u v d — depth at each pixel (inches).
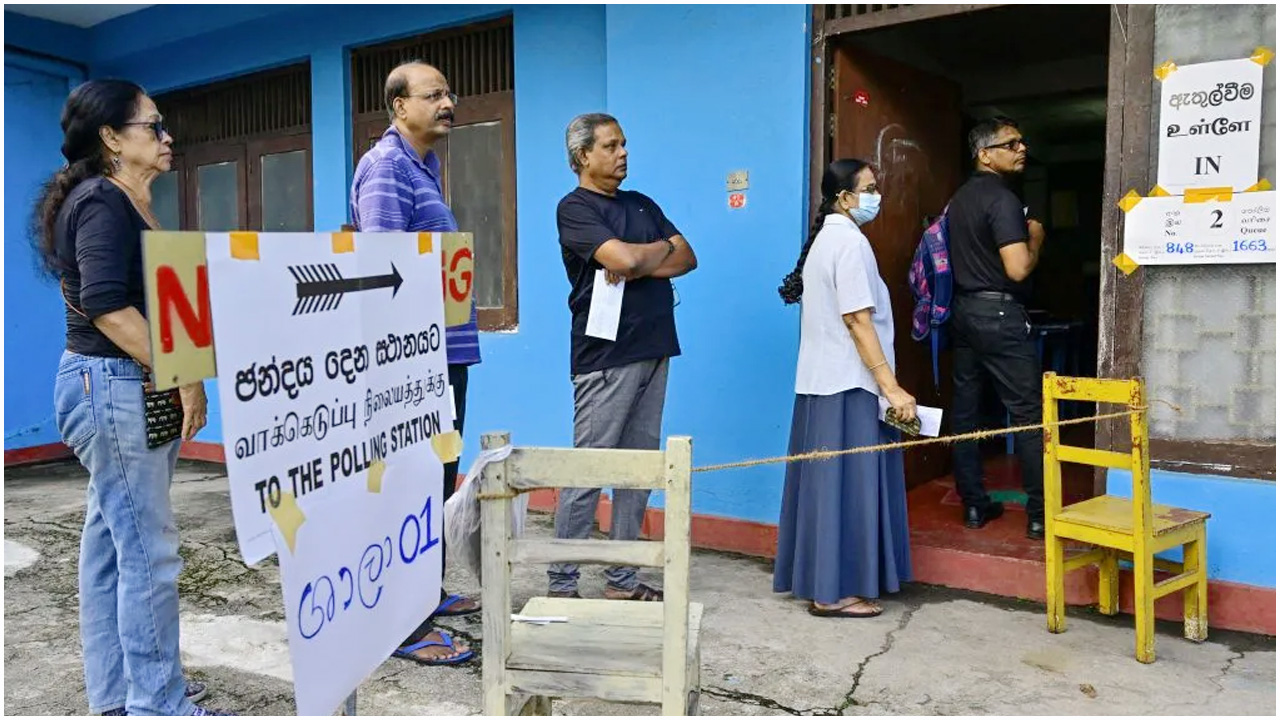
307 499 54.9
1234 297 113.4
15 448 243.6
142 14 236.7
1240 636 111.7
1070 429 211.6
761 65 144.2
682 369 154.4
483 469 68.6
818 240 121.3
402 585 66.9
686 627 66.2
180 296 46.8
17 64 235.5
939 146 176.1
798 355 132.3
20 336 242.8
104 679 92.6
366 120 204.1
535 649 71.6
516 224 182.1
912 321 163.6
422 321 69.7
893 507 123.9
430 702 99.2
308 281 55.3
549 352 176.9
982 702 96.0
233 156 233.8
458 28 187.8
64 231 81.5
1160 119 115.9
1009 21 180.2
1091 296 309.0
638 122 156.6
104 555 92.4
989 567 128.4
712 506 153.6
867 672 103.8
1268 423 112.0
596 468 67.4
